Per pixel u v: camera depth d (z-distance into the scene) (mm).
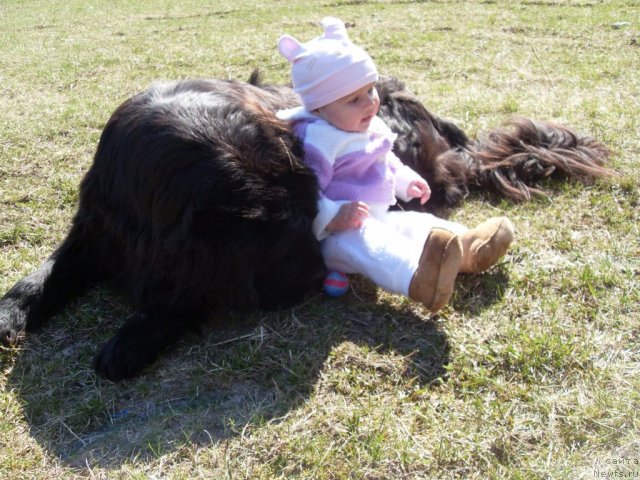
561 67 2680
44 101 2500
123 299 1305
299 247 1179
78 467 949
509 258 1354
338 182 1262
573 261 1339
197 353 1151
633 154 1779
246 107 1215
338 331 1166
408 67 2818
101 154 1226
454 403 1011
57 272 1293
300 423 983
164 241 1137
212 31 3998
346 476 900
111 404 1061
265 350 1141
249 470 919
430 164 1602
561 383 1034
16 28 4840
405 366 1086
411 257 1143
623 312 1186
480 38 3297
